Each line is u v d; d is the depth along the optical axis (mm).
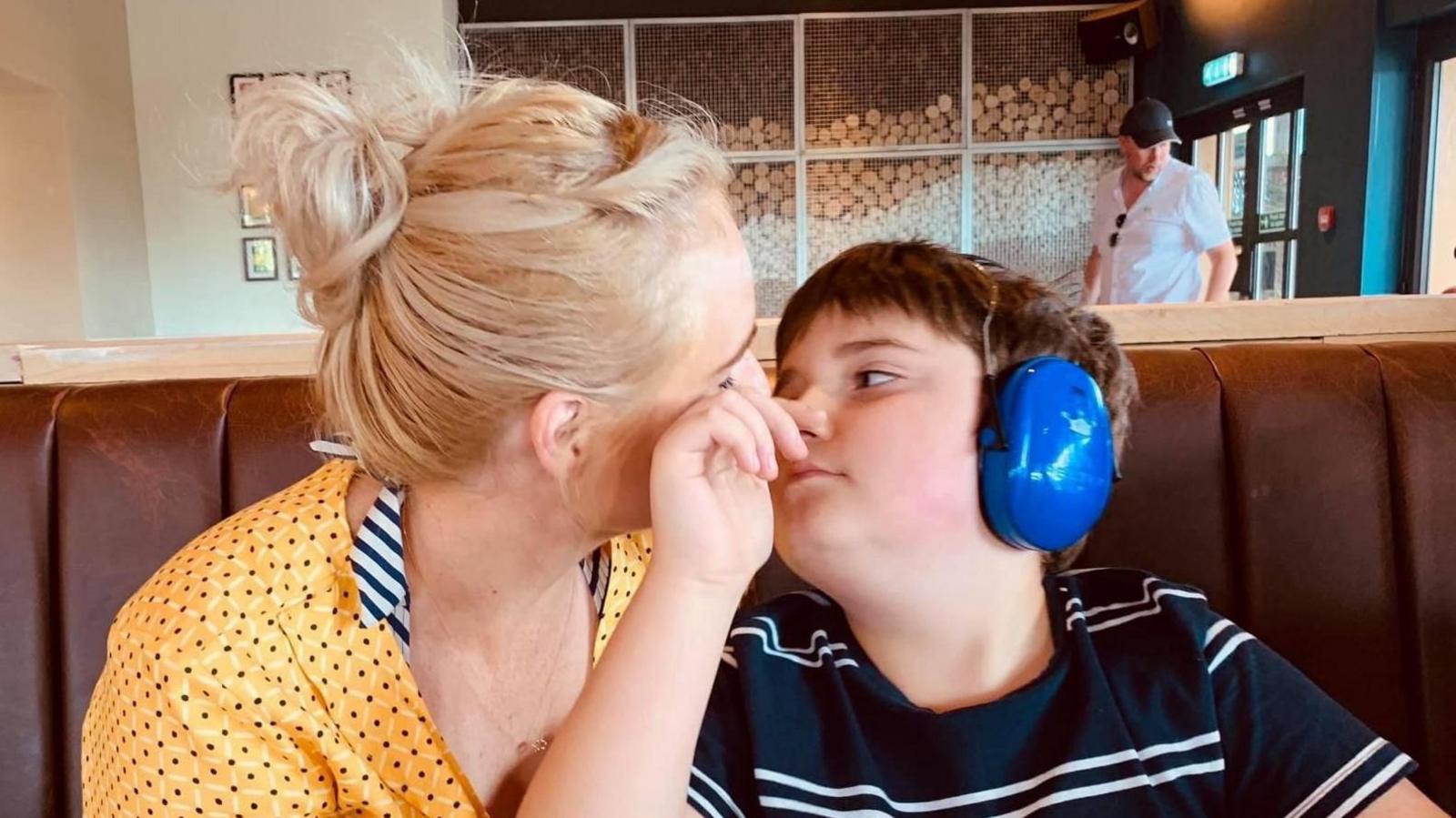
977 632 786
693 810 753
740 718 828
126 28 4730
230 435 1157
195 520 1143
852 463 732
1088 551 1136
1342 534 1138
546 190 581
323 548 693
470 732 770
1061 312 807
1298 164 4727
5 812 1110
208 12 4738
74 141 4246
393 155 611
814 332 791
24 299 4262
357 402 643
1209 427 1146
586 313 591
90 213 4355
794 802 771
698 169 635
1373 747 763
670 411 646
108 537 1135
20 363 1351
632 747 623
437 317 593
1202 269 5383
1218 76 5219
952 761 767
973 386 741
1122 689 802
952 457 732
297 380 1203
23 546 1124
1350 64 4305
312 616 674
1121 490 1139
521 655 792
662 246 610
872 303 764
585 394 610
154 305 4891
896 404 735
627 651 633
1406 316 1388
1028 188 6078
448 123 623
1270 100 4918
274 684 654
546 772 643
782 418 661
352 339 634
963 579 759
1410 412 1146
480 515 683
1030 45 6000
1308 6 4543
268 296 4898
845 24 5934
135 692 649
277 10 4738
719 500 645
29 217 4203
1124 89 6074
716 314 645
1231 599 1147
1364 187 4250
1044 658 821
